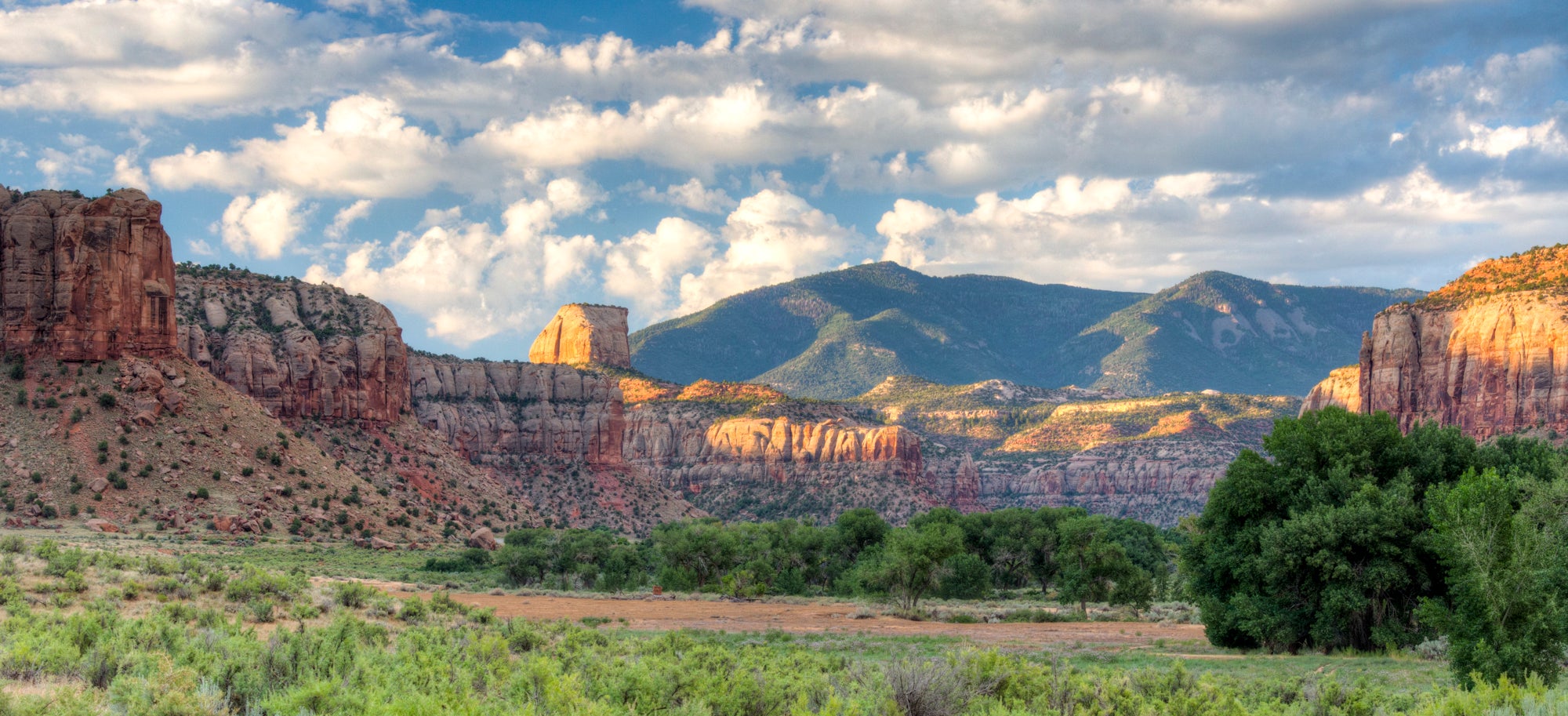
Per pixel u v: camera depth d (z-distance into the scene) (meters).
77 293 113.56
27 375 109.75
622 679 23.52
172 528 99.56
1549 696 22.69
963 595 94.31
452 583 83.88
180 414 116.12
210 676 21.31
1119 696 25.14
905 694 22.64
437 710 18.47
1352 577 44.38
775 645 48.34
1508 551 27.03
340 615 33.78
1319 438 51.16
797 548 115.94
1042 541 113.75
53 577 39.78
